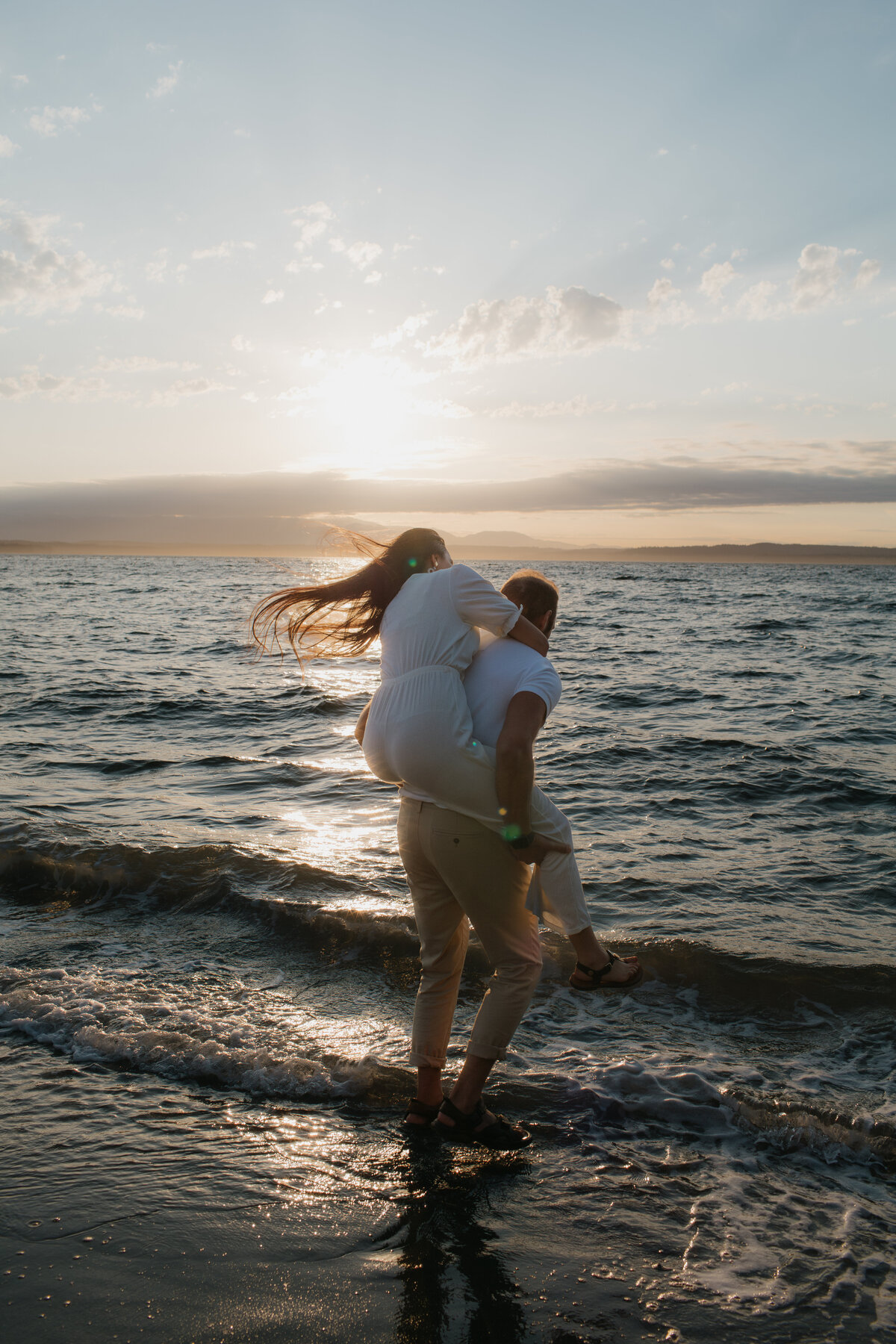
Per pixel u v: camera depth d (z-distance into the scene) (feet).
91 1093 8.63
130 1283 5.94
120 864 14.88
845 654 56.24
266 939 12.51
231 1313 5.66
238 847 15.69
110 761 24.41
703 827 18.28
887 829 18.12
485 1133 7.84
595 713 33.42
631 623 87.10
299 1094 8.66
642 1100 8.52
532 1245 6.47
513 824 7.01
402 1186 7.18
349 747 26.81
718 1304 5.85
